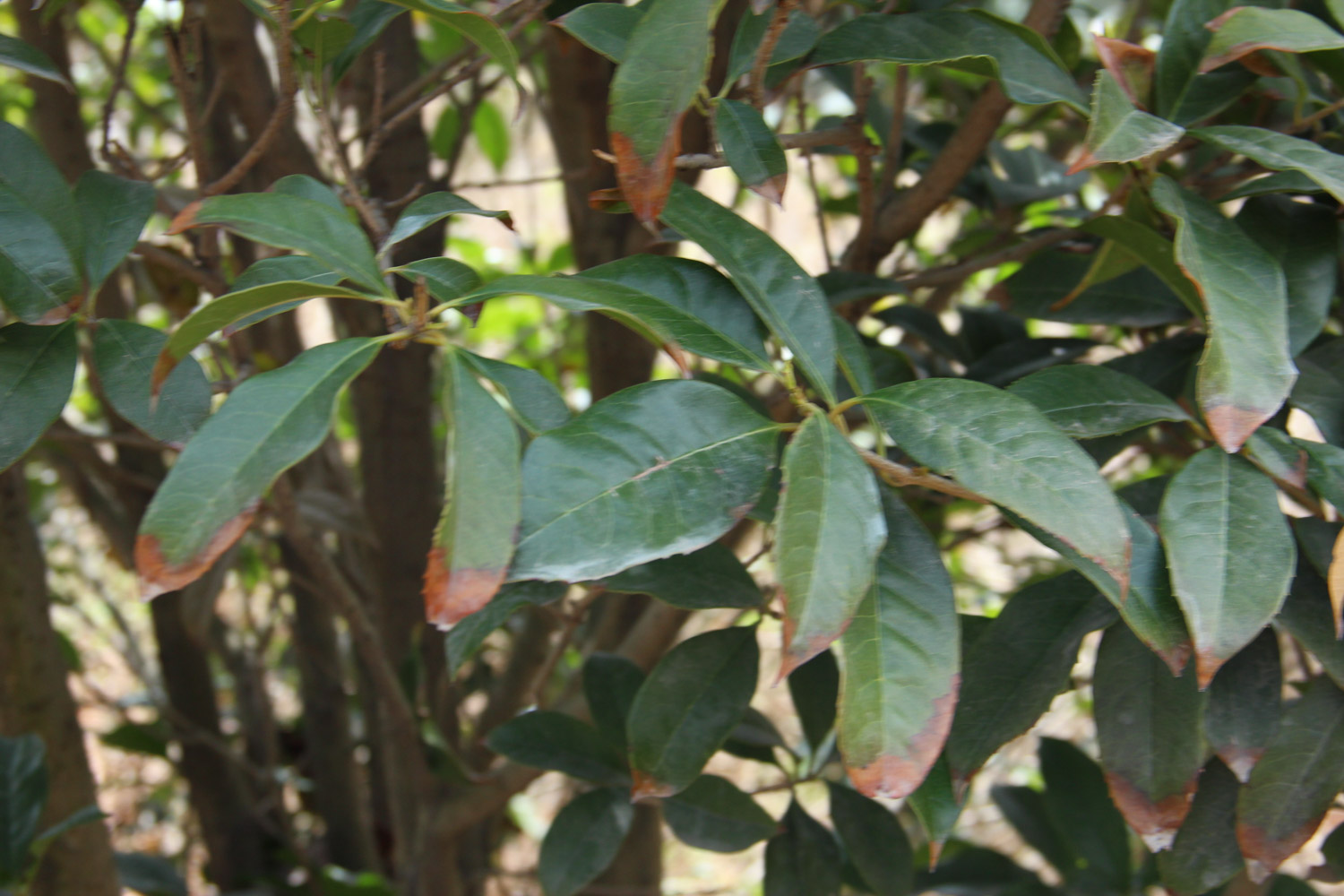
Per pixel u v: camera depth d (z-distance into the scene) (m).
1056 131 1.66
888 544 0.79
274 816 2.20
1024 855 2.48
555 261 2.00
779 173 0.84
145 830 2.83
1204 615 0.77
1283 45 0.82
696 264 0.86
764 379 1.42
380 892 1.69
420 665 1.46
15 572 1.32
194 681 1.91
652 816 1.74
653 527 0.75
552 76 1.48
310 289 0.75
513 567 0.74
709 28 0.77
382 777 2.06
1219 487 0.79
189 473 0.72
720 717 0.94
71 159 1.41
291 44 0.89
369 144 1.02
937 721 0.76
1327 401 0.88
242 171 0.94
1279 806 0.86
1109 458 0.94
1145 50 0.87
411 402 1.55
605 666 1.14
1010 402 0.77
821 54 0.90
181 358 0.75
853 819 1.10
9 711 1.33
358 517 1.53
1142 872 1.33
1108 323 1.04
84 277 0.87
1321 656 0.83
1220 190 1.01
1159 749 0.84
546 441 0.77
